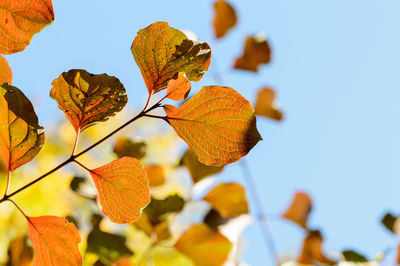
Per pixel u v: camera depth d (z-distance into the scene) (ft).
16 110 2.09
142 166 2.15
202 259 2.76
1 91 2.07
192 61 2.11
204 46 2.12
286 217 3.21
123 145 2.77
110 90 2.10
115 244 2.70
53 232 2.18
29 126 2.10
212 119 2.11
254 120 2.11
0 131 2.09
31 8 2.01
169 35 2.10
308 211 3.20
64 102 2.09
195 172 2.84
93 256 2.81
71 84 2.08
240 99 2.10
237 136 2.11
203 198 2.82
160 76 2.11
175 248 2.75
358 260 3.10
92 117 2.12
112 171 2.15
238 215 2.82
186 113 2.11
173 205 2.74
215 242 2.76
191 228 2.76
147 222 2.74
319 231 3.19
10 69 2.17
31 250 2.65
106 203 2.17
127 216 2.17
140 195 2.16
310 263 3.18
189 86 2.14
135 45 2.09
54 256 2.19
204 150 2.12
